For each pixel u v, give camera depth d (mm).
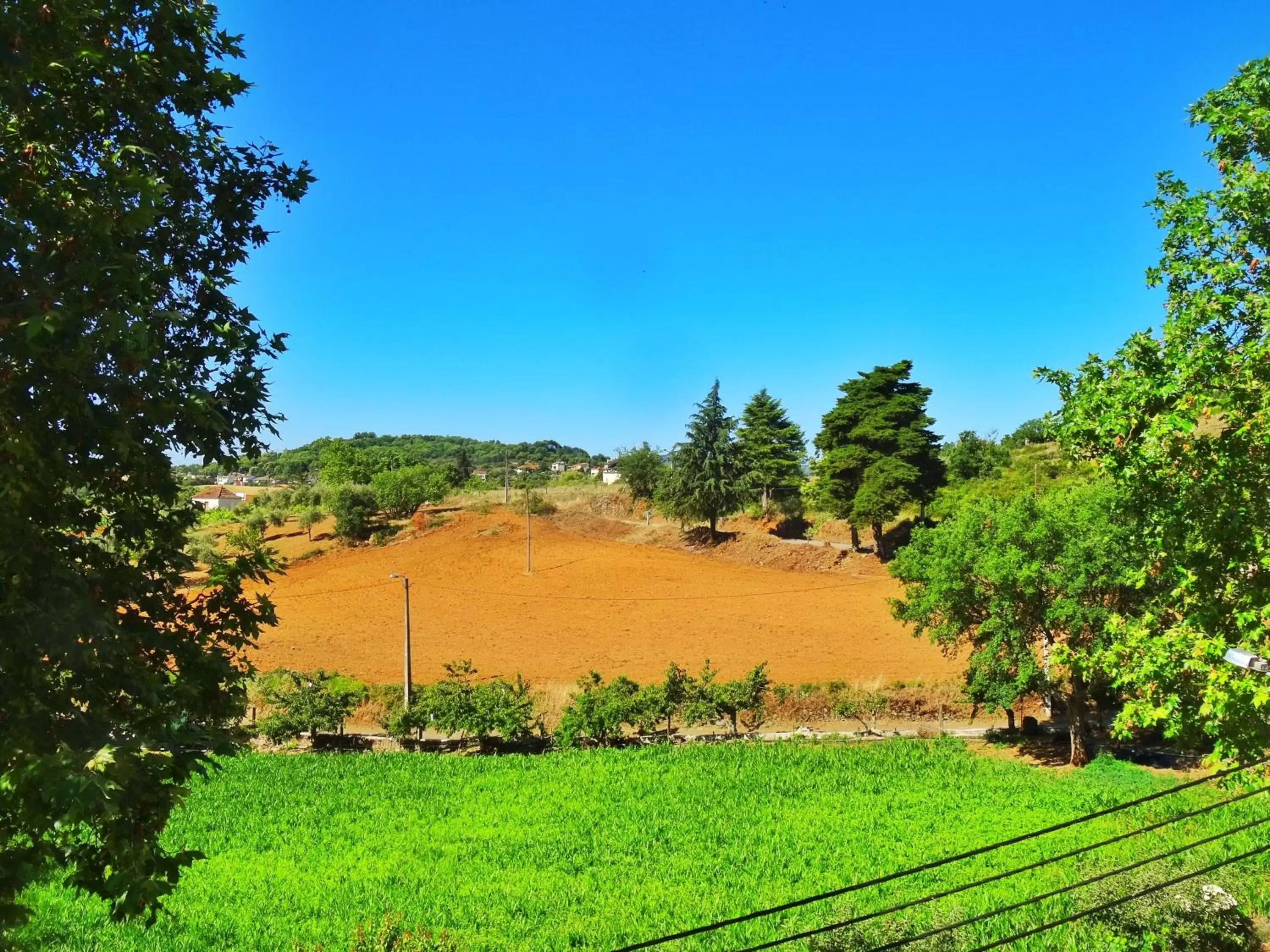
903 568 29156
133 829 5082
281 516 78438
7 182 4996
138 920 14695
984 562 25266
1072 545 23922
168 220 6352
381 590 56156
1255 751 9398
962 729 30656
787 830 20109
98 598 5594
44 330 4480
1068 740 28297
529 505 71500
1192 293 10070
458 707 29156
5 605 4711
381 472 85062
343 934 14344
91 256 5043
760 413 82375
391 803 22984
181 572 6652
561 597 54312
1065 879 14617
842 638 44031
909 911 13828
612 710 29531
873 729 30766
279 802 23000
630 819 21328
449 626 47500
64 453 5250
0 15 4875
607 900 16016
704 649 42281
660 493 74625
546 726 31375
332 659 40750
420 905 15891
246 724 32125
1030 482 58094
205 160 6609
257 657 40812
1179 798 20281
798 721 31828
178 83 6207
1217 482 9430
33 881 5828
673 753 27625
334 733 30656
